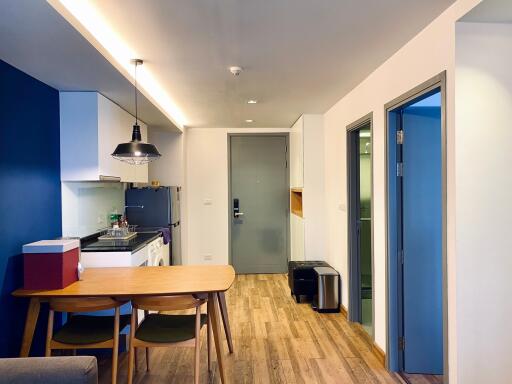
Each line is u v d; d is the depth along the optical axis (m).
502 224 1.90
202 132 6.00
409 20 2.09
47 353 2.27
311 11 1.97
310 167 4.80
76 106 3.07
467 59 1.90
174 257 4.90
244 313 4.12
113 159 3.44
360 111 3.37
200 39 2.33
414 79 2.33
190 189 6.00
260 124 5.61
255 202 6.10
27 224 2.58
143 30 2.19
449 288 1.96
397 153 2.73
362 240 4.84
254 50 2.53
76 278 2.47
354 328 3.67
